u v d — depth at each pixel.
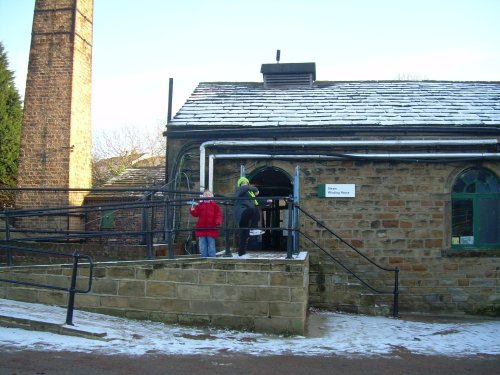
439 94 15.04
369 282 12.57
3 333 7.48
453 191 12.84
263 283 8.77
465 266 12.54
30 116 15.34
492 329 10.55
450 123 12.86
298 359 7.09
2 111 20.69
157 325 8.82
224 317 8.85
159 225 14.20
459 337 9.45
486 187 12.87
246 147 12.95
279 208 15.55
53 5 15.66
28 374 5.80
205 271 8.93
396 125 12.70
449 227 12.63
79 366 6.21
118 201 15.78
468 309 12.45
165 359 6.74
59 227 14.73
